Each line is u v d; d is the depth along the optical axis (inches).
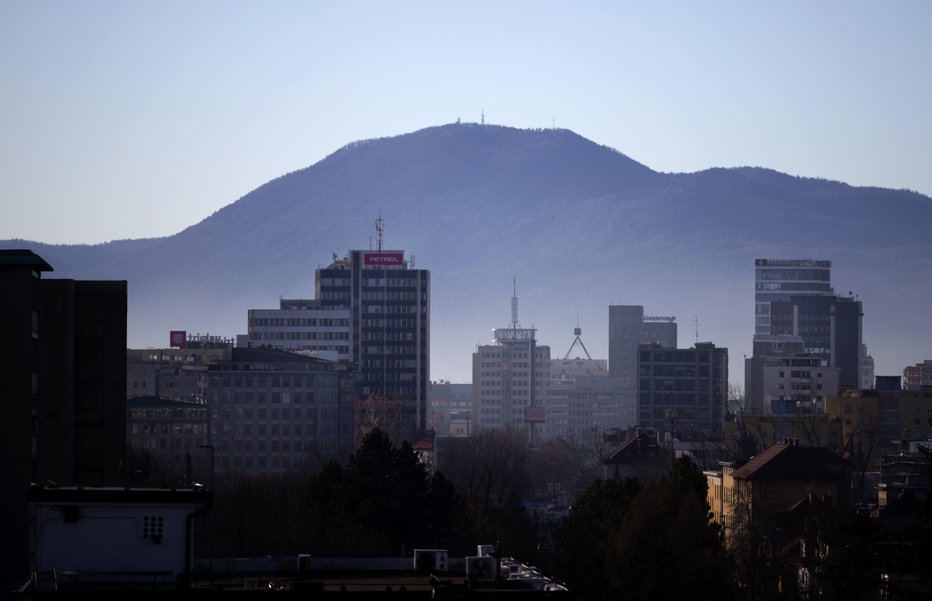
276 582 7529.5
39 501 7377.0
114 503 7421.3
